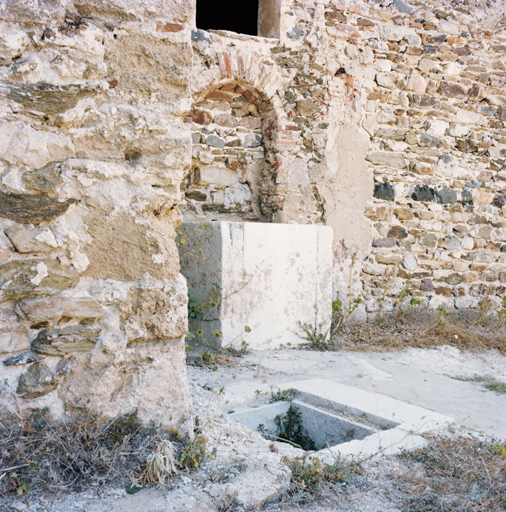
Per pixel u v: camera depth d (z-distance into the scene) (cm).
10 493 169
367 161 622
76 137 196
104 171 200
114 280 205
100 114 199
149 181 211
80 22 194
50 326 192
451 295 668
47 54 188
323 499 196
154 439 205
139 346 210
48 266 191
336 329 558
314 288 496
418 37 638
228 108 580
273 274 466
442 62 649
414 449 244
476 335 566
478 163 676
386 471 223
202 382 346
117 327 204
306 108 591
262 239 457
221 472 198
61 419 194
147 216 210
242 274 446
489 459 234
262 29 608
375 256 629
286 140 582
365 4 614
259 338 461
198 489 186
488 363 494
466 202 672
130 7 201
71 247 194
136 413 207
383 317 614
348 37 607
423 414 295
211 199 576
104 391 201
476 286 681
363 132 618
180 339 220
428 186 650
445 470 224
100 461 186
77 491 176
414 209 645
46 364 191
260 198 603
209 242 446
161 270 213
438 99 651
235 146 586
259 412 309
